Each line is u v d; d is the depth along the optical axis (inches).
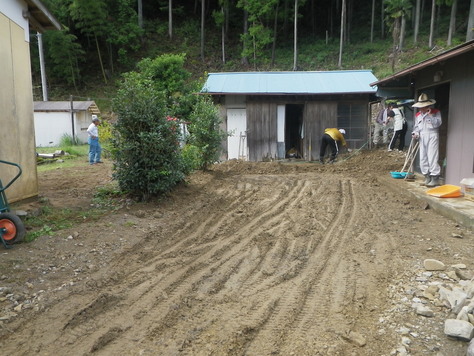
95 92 1284.4
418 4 1202.0
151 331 136.8
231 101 620.1
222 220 279.0
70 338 132.7
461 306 140.6
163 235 241.4
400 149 560.4
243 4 1318.9
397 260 196.9
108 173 483.5
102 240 222.4
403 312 146.6
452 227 246.1
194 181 402.9
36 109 894.4
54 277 176.1
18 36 278.5
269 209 310.7
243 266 197.6
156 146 299.7
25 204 279.6
